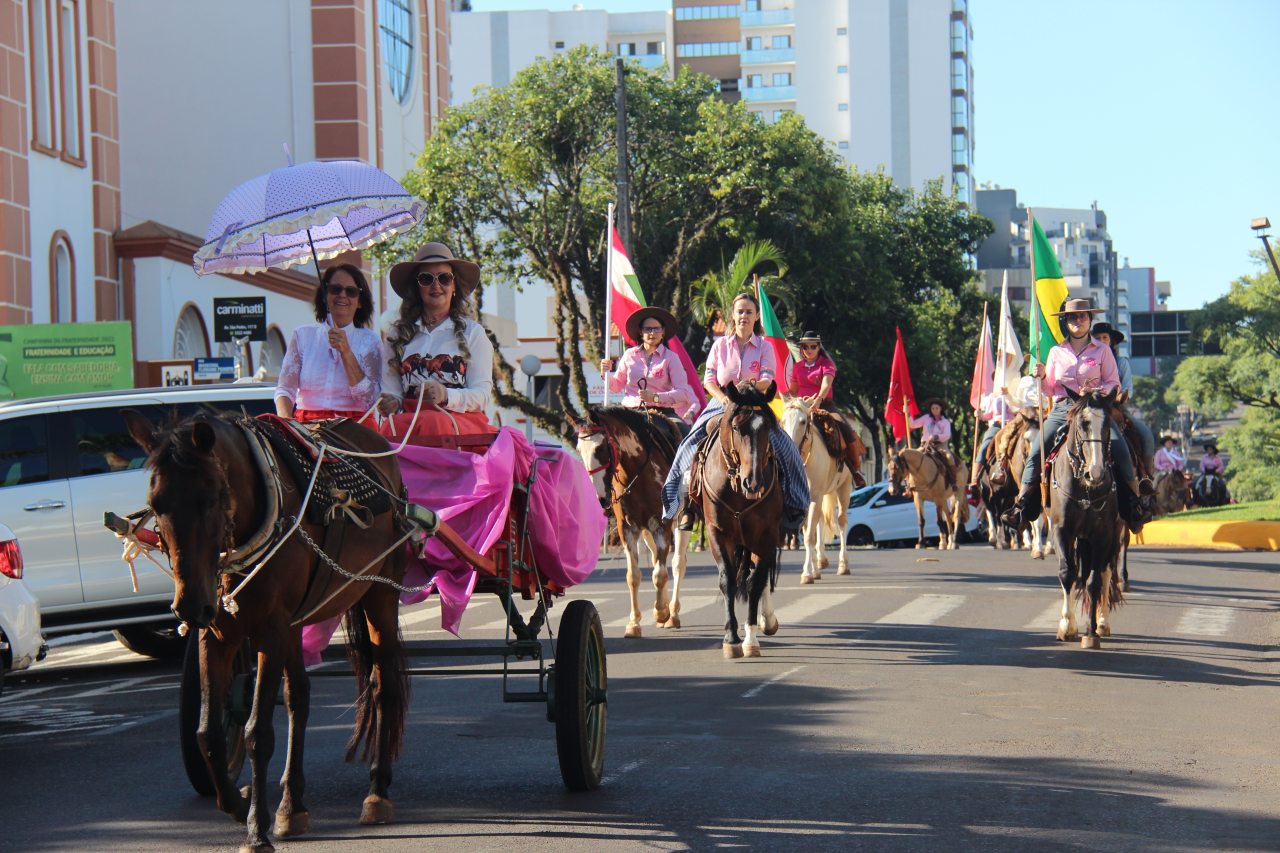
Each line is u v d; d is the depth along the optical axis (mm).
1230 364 61938
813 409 18281
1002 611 16922
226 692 7117
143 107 43969
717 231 43000
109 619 13906
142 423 6199
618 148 34562
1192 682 11938
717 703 10953
